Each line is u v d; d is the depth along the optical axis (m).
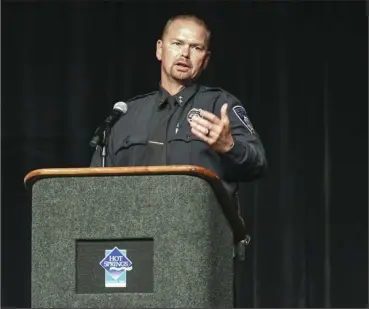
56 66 15.84
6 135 15.73
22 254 15.64
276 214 15.55
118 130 8.23
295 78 15.80
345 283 15.48
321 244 15.51
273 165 15.65
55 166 15.66
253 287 15.43
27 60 15.86
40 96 15.78
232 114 8.12
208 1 15.87
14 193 15.70
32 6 15.99
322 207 15.59
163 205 6.57
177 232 6.54
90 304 6.60
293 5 15.88
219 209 6.79
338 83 15.83
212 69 15.79
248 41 15.84
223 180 7.78
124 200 6.63
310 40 15.86
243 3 15.87
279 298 15.42
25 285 15.62
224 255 6.88
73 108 15.73
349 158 15.70
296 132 15.70
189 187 6.55
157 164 7.95
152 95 8.47
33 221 6.75
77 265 6.68
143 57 15.84
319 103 15.78
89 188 6.68
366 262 15.50
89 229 6.65
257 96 15.75
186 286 6.50
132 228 6.60
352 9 15.95
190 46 8.40
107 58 15.83
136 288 6.60
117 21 15.89
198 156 7.85
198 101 8.25
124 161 8.08
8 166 15.73
